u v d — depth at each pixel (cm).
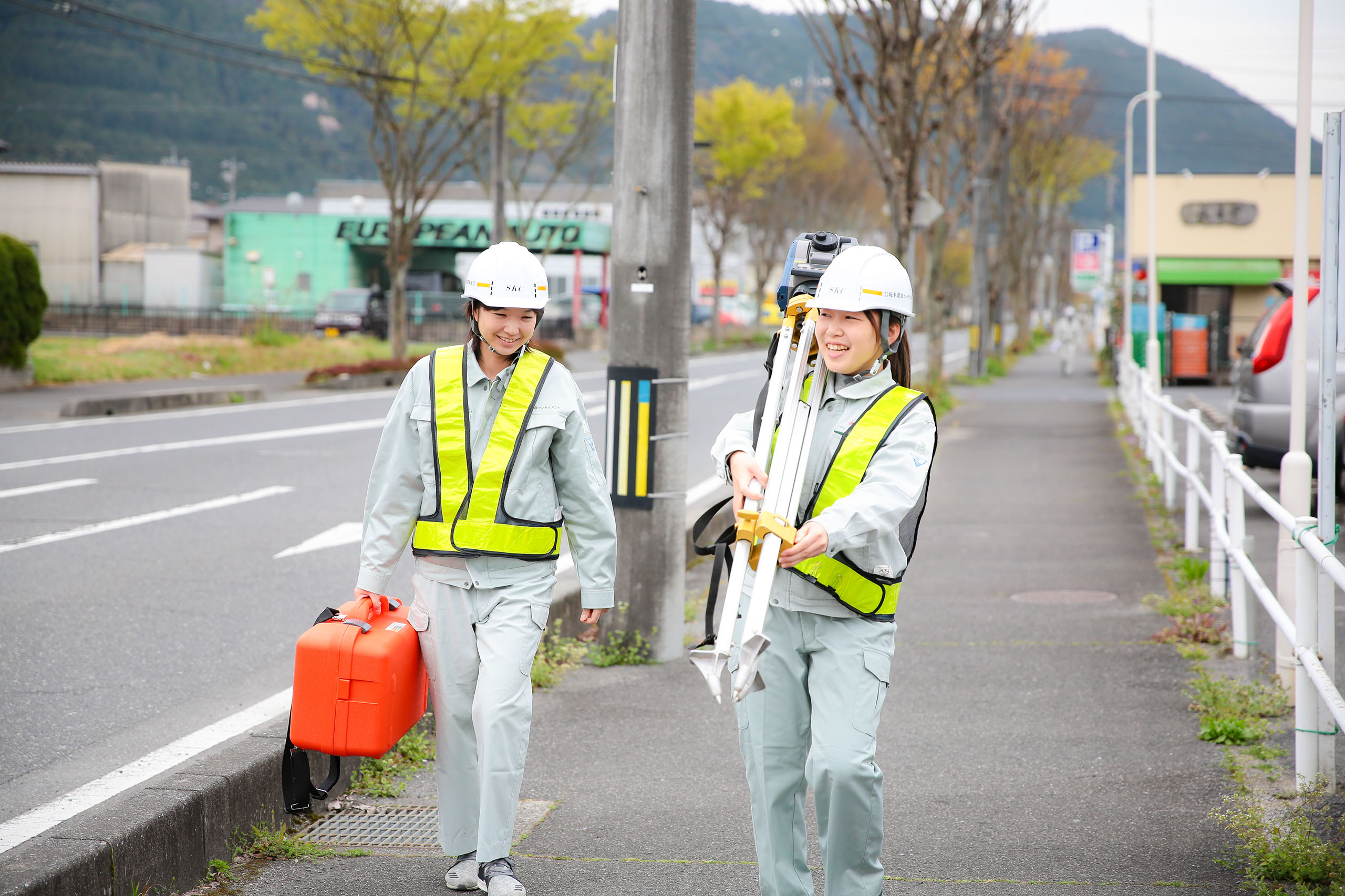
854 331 340
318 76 3111
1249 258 3684
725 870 424
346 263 5891
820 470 346
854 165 5894
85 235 6212
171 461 1527
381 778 507
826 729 340
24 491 1284
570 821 470
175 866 397
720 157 5016
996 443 1902
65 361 2717
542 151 4444
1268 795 483
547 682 657
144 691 650
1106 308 4266
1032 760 537
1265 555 1009
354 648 385
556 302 5594
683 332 696
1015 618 812
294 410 2280
